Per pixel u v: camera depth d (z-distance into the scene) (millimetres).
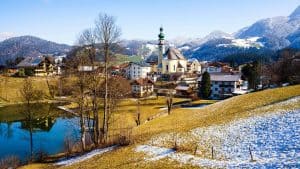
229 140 41281
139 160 38969
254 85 133875
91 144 58688
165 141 45531
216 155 36500
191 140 43844
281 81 129250
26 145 76500
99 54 53438
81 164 45031
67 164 48125
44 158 56594
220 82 146250
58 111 122688
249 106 61312
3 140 82750
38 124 102688
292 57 143875
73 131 84062
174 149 41094
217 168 31203
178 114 83000
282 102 56156
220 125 49156
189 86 159750
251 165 30359
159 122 73562
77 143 62406
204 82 137500
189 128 51438
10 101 150125
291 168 27516
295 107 50406
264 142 38000
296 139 36500
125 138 51906
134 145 47031
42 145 75250
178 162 35406
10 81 181750
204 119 60188
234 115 55188
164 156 38625
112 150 48281
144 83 154750
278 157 32031
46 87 169875
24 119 113312
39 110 124750
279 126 42750
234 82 143750
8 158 58625
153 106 117250
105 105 56375
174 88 168250
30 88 111250
